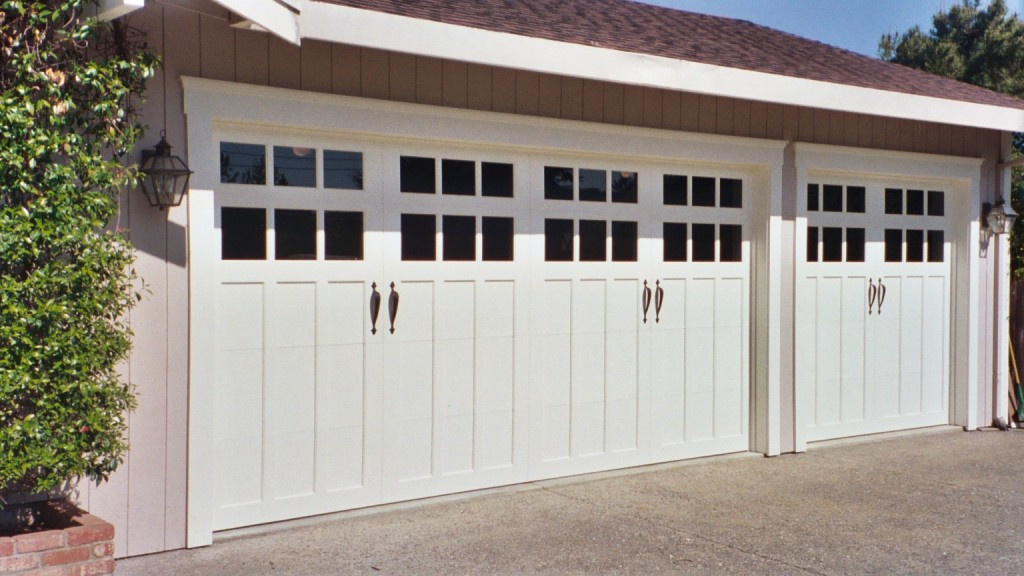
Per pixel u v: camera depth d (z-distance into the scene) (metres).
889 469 7.83
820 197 8.78
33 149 4.36
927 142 9.36
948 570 5.29
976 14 23.89
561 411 7.23
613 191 7.47
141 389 5.31
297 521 5.97
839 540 5.82
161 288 5.36
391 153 6.36
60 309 4.34
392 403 6.38
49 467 4.39
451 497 6.61
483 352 6.80
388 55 6.20
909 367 9.55
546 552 5.48
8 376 4.20
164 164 5.23
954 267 9.85
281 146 5.92
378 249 6.30
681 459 7.93
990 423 9.93
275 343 5.91
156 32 5.32
